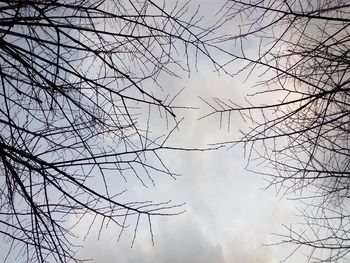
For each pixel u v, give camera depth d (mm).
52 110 2902
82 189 2918
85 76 2969
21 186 2820
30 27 2943
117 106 3057
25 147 2846
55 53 2811
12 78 2812
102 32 2844
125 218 2924
